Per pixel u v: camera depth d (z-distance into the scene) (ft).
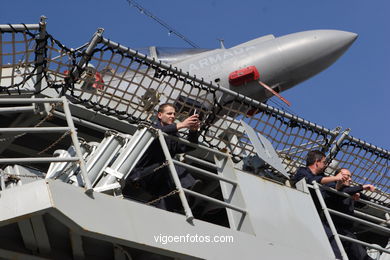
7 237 27.25
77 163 27.78
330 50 58.54
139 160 32.55
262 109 39.68
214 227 29.76
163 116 34.63
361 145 43.32
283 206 35.14
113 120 38.75
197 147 34.45
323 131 41.91
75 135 28.53
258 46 58.13
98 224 26.20
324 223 37.81
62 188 26.04
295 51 57.72
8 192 25.62
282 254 32.07
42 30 31.42
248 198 34.14
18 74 33.58
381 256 43.27
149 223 27.66
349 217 37.60
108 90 46.44
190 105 40.52
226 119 38.96
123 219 27.04
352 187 38.78
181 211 35.99
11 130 27.66
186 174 33.42
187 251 27.99
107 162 30.50
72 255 28.32
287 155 42.52
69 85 34.42
